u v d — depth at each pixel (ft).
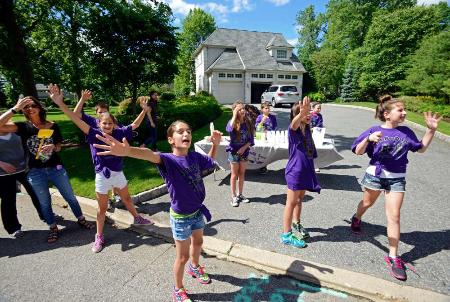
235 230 12.54
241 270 9.98
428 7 79.66
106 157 11.07
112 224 13.56
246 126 14.55
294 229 12.42
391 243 9.53
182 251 8.13
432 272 9.48
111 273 10.00
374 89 87.45
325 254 10.58
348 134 33.91
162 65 40.27
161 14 38.68
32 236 12.84
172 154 8.01
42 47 41.19
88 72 42.52
